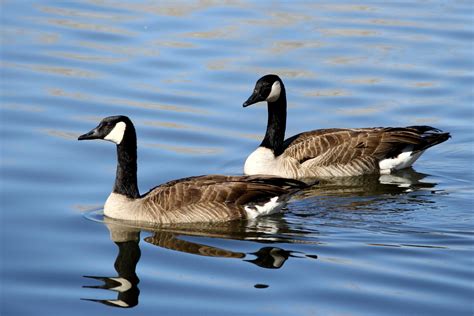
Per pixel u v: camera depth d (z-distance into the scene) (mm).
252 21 27625
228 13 28328
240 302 12945
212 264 14227
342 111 22094
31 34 25797
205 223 15930
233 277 13766
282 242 15109
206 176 16484
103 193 17281
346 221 16172
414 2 30562
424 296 13172
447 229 15781
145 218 15992
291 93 22938
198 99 22297
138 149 19578
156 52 24906
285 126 19938
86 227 15711
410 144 19562
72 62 23984
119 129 16188
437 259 14445
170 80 23250
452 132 21281
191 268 14094
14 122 20328
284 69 24156
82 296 13172
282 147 19844
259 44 25734
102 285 13516
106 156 19031
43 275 13859
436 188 18281
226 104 22156
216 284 13516
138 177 18203
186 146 19938
